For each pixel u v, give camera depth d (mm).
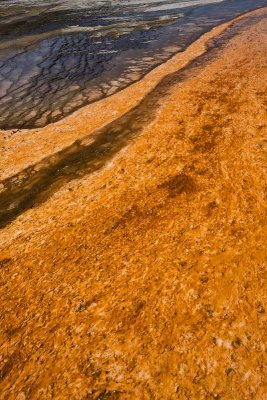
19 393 4777
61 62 19922
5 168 10086
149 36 24188
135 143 10391
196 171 8680
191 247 6594
